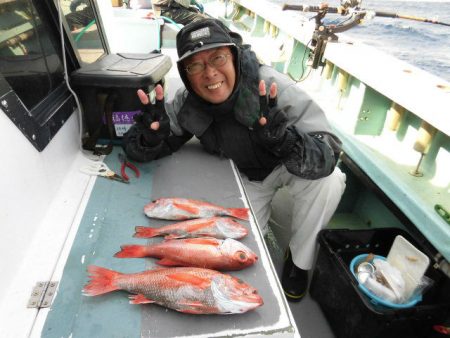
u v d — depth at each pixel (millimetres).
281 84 1414
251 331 744
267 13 3250
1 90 877
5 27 1008
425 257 1161
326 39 2070
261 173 1629
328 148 1320
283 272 1652
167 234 1005
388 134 1811
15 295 805
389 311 1139
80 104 1429
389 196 1432
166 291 782
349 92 2020
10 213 860
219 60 1218
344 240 1529
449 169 1425
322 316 1504
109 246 954
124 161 1377
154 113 1259
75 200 1141
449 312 1195
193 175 1332
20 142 948
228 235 1014
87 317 757
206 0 6059
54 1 1258
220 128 1447
